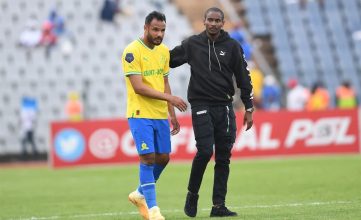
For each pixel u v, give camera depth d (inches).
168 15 4133.9
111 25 3998.5
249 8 4328.3
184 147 2974.9
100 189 2046.0
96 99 3710.6
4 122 3585.1
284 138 3038.9
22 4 4035.4
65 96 3708.2
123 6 4089.6
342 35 4338.1
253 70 3612.2
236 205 1472.7
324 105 3496.6
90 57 3863.2
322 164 2573.8
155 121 1173.1
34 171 2824.8
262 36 4234.7
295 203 1465.3
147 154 1159.0
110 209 1521.9
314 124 3061.0
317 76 4121.6
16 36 3905.0
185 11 4311.0
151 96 1146.7
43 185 2218.3
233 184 2006.6
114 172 2618.1
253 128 3016.7
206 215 1299.2
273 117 3034.0
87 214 1432.1
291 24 4301.2
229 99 1230.3
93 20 4013.3
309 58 4175.7
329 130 3073.3
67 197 1841.8
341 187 1787.6
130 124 1175.6
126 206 1578.5
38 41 3848.4
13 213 1501.0
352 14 4436.5
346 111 3075.8
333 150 3070.9
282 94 3905.0
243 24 4276.6
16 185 2240.4
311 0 4429.1
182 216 1294.3
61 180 2374.5
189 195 1240.8
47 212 1502.2
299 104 3503.9
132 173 2554.1
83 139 2960.1
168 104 1223.5
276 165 2613.2
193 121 1216.8
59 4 4067.4
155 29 1159.0
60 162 2945.4
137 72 1159.6
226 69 1219.2
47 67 3791.8
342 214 1207.6
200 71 1213.7
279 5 4377.5
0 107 3634.4
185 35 4045.3
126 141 2970.0
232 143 1237.1
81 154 2957.7
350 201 1453.0
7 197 1875.0
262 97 3585.1
